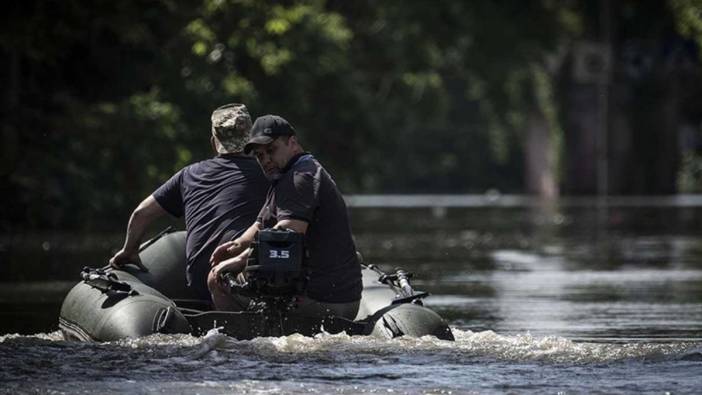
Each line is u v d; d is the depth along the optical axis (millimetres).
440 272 55188
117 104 94062
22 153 86812
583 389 19922
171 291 28578
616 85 194125
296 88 116875
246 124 28031
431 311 25531
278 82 116312
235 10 104875
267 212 26047
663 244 76062
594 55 184500
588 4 194250
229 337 24047
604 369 21750
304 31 118750
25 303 40594
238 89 103562
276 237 24672
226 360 22047
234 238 27281
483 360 22531
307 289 25828
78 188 87062
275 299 25109
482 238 83312
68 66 97062
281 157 26031
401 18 153750
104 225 90312
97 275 26766
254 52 108688
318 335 24797
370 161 133000
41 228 86812
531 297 43531
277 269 24578
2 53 88500
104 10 91750
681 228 94750
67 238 76562
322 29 122438
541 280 51031
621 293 44969
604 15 185625
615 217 115375
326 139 128875
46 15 87062
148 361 21828
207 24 103062
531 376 21047
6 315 37062
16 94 89188
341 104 126938
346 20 146875
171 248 29062
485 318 36500
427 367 21797
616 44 193250
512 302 41656
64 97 91438
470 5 177375
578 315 37344
